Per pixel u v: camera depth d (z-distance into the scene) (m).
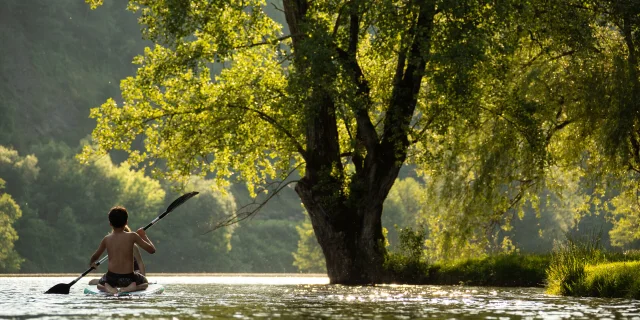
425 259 35.00
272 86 37.69
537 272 31.11
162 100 38.88
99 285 19.86
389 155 34.09
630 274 20.89
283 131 35.97
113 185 148.00
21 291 22.73
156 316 13.47
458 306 16.66
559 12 32.28
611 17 33.56
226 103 36.34
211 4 35.53
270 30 38.62
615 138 32.38
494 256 34.50
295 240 181.38
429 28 31.48
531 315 14.33
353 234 34.25
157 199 150.38
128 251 20.06
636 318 13.88
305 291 24.34
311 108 31.58
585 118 33.50
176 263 149.75
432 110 32.84
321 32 30.80
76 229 142.00
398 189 142.88
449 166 35.31
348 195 34.41
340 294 22.19
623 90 32.34
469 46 29.66
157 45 37.47
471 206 34.94
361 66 38.69
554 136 38.50
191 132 37.41
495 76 32.25
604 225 107.38
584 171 39.69
